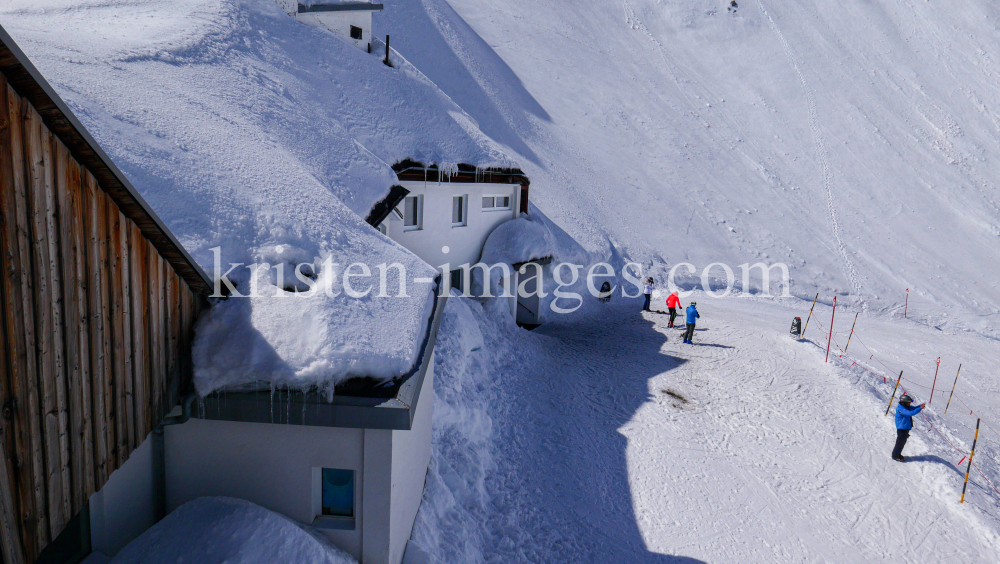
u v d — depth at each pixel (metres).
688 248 30.64
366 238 9.05
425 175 15.29
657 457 12.02
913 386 18.31
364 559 6.57
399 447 6.80
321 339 6.12
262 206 7.90
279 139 11.25
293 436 6.33
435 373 12.09
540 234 19.72
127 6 14.80
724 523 10.16
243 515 5.92
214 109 10.36
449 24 41.00
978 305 30.41
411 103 17.33
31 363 4.27
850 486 11.41
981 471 12.52
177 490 6.50
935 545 9.91
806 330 23.33
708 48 53.12
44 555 5.73
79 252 4.67
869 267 32.41
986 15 57.31
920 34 55.66
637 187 34.31
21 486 4.24
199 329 6.29
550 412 13.68
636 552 9.30
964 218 37.88
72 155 4.57
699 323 21.83
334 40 17.55
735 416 13.91
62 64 8.67
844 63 52.09
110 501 5.87
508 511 9.91
